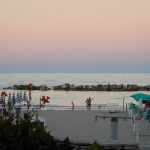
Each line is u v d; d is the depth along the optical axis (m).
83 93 111.25
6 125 8.80
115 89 129.00
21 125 9.02
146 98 30.27
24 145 8.35
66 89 131.12
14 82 188.38
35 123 9.23
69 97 89.50
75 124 24.73
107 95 99.88
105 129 22.58
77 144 9.76
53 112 32.38
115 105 38.00
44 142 8.72
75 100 77.94
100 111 33.91
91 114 31.14
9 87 139.00
